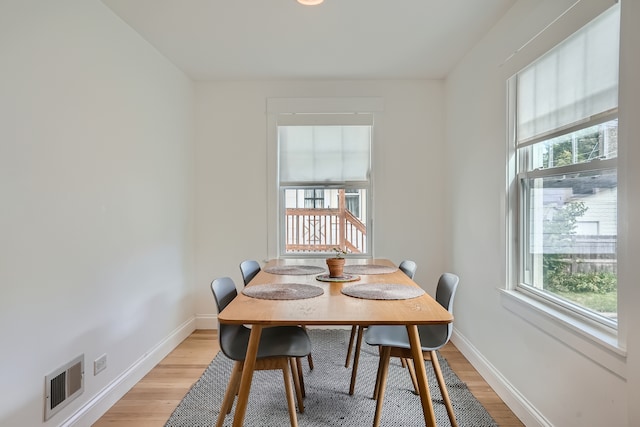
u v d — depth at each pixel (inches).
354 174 138.8
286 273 94.8
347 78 134.0
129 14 87.5
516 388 80.9
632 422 47.6
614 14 55.1
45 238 64.9
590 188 62.9
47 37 65.4
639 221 46.7
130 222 93.0
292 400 68.5
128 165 92.3
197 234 137.3
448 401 73.7
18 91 59.3
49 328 65.8
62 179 69.1
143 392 90.4
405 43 105.1
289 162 139.3
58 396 67.7
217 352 115.6
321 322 56.4
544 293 76.4
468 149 110.7
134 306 94.9
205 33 98.3
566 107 66.9
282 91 136.0
